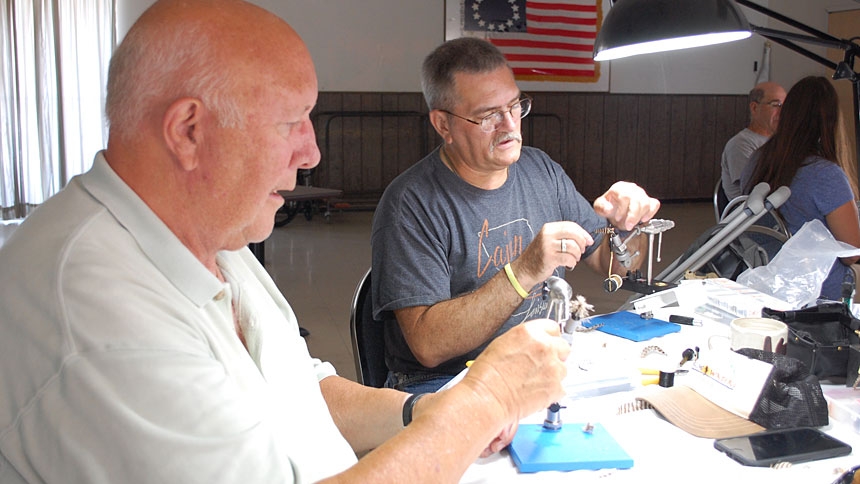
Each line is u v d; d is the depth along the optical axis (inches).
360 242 243.3
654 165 335.0
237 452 28.8
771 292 71.0
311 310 165.2
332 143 300.0
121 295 28.4
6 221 252.8
